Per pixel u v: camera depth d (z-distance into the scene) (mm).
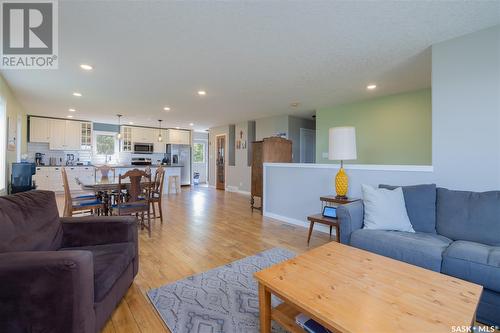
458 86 2438
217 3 1896
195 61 2984
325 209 2984
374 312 1062
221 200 6285
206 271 2301
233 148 8398
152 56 2840
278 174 4312
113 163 8203
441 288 1250
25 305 1104
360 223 2381
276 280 1335
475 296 1180
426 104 4125
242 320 1619
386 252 1986
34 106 5473
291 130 6625
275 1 1874
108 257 1616
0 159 3641
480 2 1889
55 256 1142
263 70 3285
